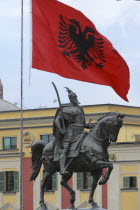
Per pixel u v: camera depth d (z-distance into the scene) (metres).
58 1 33.31
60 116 32.28
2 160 80.81
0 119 81.69
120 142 74.56
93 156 31.50
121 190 74.25
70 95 32.50
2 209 79.94
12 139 81.00
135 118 78.75
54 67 33.03
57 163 32.44
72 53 33.31
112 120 31.58
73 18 33.41
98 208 31.98
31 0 33.25
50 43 33.12
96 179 31.92
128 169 74.19
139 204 73.38
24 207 79.44
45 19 33.19
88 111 78.25
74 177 76.75
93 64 33.44
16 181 79.88
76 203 76.31
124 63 33.41
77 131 32.09
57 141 32.25
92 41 33.41
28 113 80.69
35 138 80.06
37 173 33.59
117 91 33.62
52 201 77.94
